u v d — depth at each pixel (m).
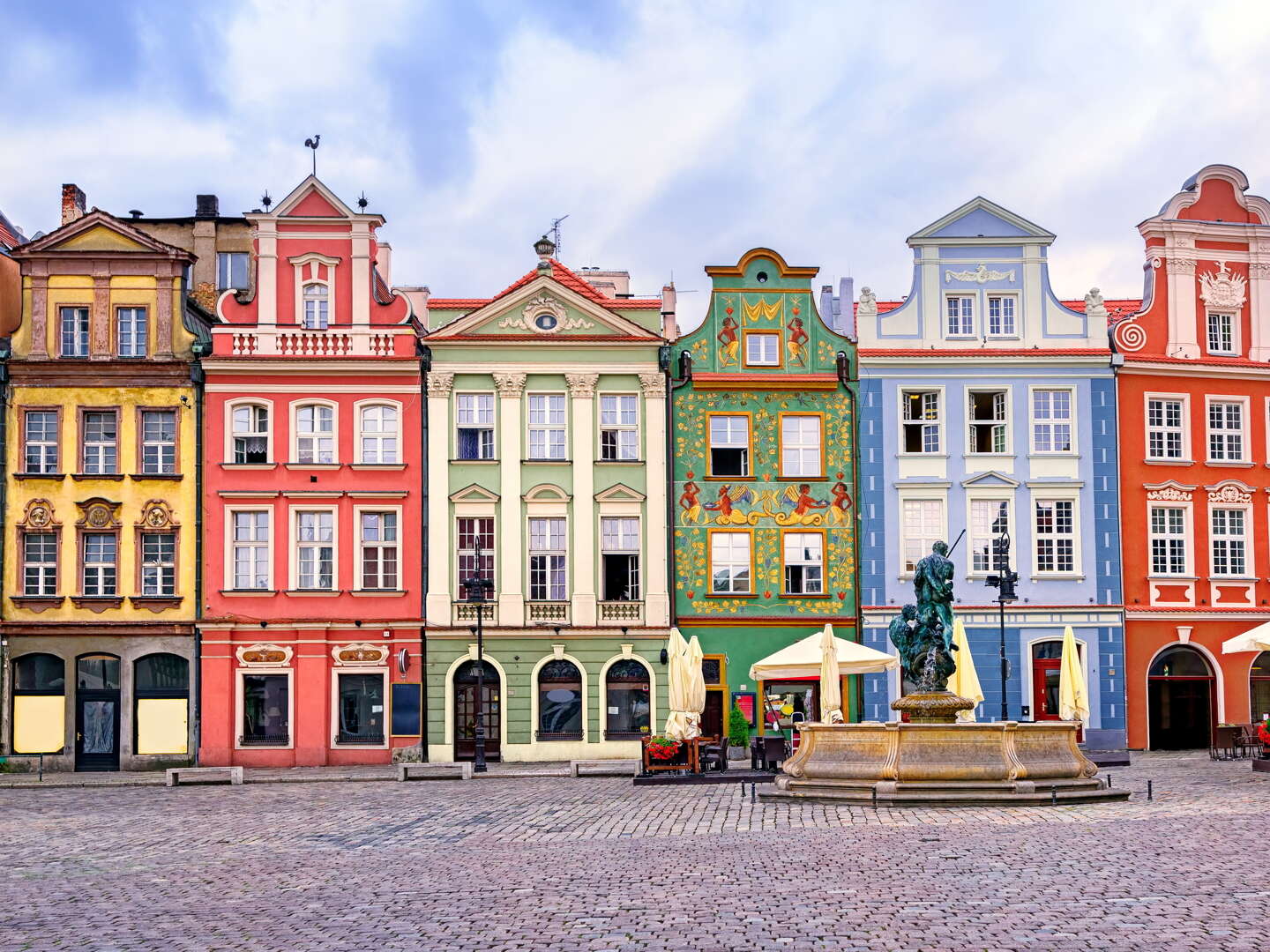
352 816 33.28
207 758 51.88
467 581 47.75
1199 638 54.66
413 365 53.28
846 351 54.88
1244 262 56.41
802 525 54.16
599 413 54.06
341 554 52.97
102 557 52.75
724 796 34.97
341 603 52.81
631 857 24.55
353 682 52.91
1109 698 53.84
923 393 54.91
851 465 54.44
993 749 31.17
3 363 52.66
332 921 19.62
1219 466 55.38
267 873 24.53
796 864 22.84
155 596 52.34
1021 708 51.59
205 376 53.19
